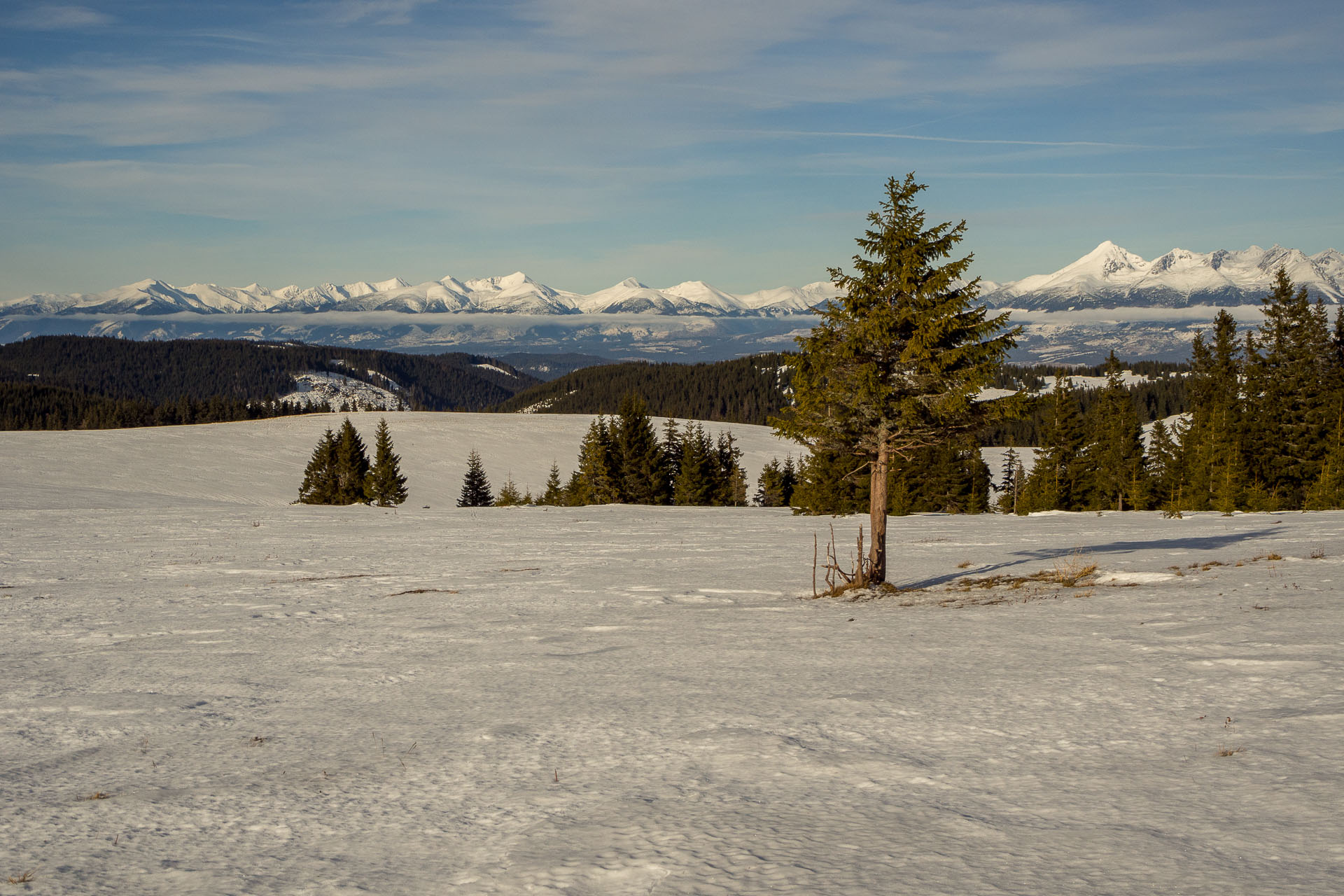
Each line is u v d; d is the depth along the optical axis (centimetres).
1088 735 730
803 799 598
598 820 569
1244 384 6656
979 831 523
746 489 11844
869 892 434
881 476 2053
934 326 1916
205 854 541
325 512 5438
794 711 850
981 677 977
